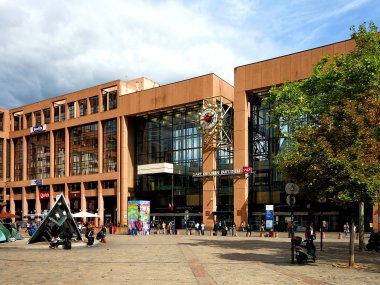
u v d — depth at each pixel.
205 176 59.66
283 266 18.11
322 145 17.78
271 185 55.44
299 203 52.22
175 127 67.62
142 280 14.38
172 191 66.06
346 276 15.11
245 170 54.47
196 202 63.34
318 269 17.06
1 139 92.75
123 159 69.88
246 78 55.88
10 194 90.69
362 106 19.73
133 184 71.19
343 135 17.83
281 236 44.81
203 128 60.62
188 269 17.30
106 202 74.75
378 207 41.88
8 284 13.70
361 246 25.61
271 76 53.62
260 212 55.84
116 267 18.14
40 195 84.12
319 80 27.69
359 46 27.08
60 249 28.39
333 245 30.25
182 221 64.69
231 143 59.88
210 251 26.08
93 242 31.05
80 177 76.31
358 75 24.77
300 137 19.83
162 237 44.72
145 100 68.19
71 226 33.66
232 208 59.16
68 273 16.28
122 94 72.56
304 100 27.97
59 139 82.62
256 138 57.66
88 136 77.06
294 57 51.91
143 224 52.16
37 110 87.00
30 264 19.45
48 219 31.94
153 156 70.00
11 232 36.38
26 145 89.31
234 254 23.97
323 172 17.97
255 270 16.81
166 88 65.81
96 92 75.69
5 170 92.56
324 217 50.97
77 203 78.62
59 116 83.00
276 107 30.34
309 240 19.47
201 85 61.81
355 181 16.94
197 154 64.19
